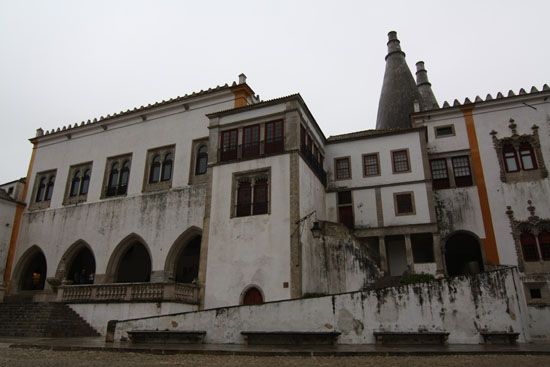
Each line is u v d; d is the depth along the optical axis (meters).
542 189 23.66
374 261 23.02
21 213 32.00
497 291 13.26
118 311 19.14
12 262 30.50
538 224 23.14
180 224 24.94
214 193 22.30
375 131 27.83
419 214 23.59
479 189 24.88
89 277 30.83
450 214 25.05
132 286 19.45
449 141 26.52
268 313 13.50
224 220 21.47
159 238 25.38
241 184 22.02
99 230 27.86
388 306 13.13
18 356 10.43
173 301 18.52
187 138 26.91
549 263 22.34
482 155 25.45
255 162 21.83
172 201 25.78
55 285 26.64
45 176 32.69
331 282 20.64
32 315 19.45
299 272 18.84
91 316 19.69
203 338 13.59
